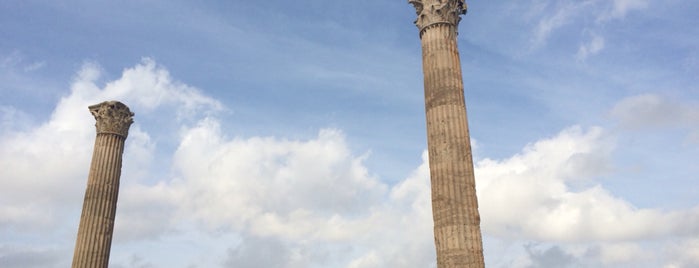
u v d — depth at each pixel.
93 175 29.31
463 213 18.11
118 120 31.05
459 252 17.53
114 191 29.75
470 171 18.94
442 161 18.86
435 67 20.30
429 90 20.23
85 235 27.69
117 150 30.64
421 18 21.42
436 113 19.64
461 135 19.25
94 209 28.41
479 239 18.12
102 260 27.78
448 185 18.48
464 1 22.44
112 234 29.05
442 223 18.17
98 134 30.56
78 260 27.12
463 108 19.84
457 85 20.09
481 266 17.72
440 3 21.20
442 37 20.72
